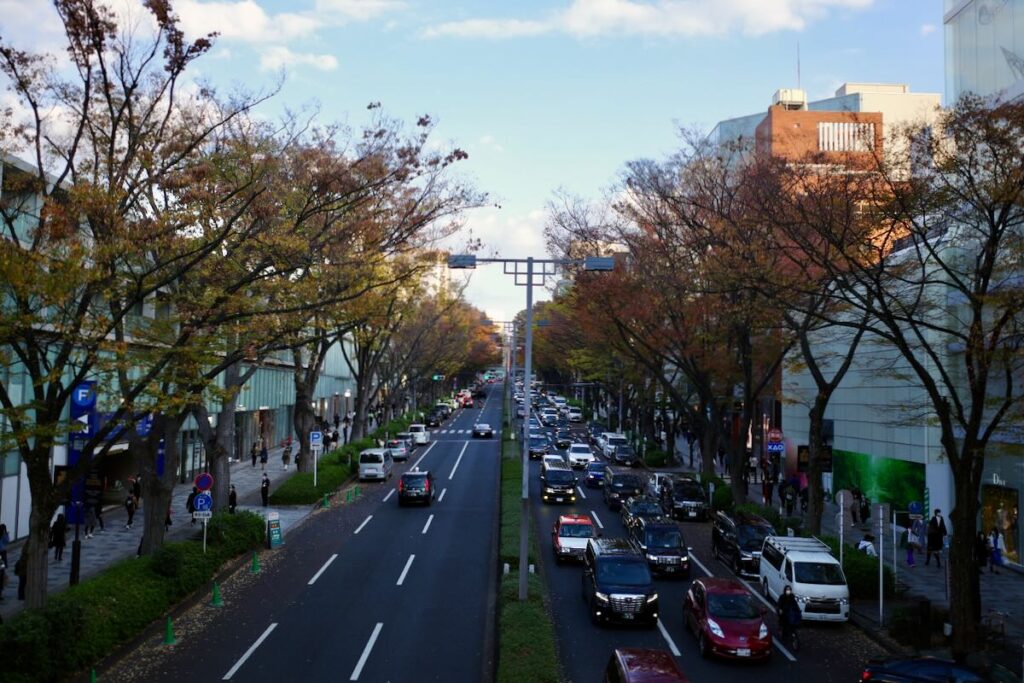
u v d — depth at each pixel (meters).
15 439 14.88
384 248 22.84
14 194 17.36
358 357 55.03
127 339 22.53
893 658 14.82
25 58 15.92
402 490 38.56
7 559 24.86
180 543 23.31
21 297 14.68
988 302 15.98
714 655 17.55
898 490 34.03
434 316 63.88
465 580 24.36
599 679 16.11
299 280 22.23
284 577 24.64
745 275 21.38
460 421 95.12
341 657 17.14
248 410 56.03
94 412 28.97
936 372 29.78
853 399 38.56
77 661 15.64
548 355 87.25
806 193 24.77
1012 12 25.44
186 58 17.11
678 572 25.52
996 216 19.22
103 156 17.53
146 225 17.03
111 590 18.30
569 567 26.91
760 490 45.06
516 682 14.04
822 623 20.77
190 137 18.88
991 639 18.00
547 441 60.66
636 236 31.02
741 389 44.53
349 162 22.03
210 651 17.48
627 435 71.44
